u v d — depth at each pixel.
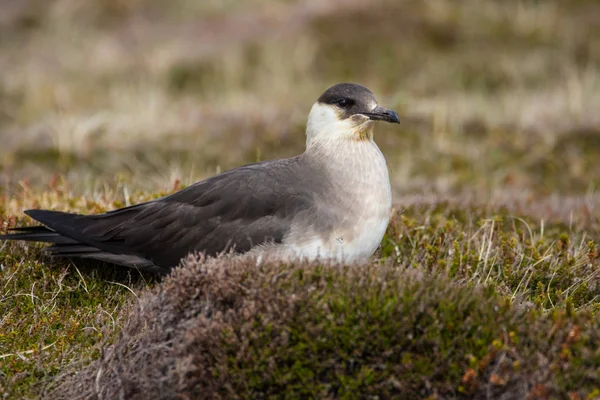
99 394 7.31
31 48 26.70
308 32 25.55
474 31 25.31
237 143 18.36
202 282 7.56
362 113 9.73
